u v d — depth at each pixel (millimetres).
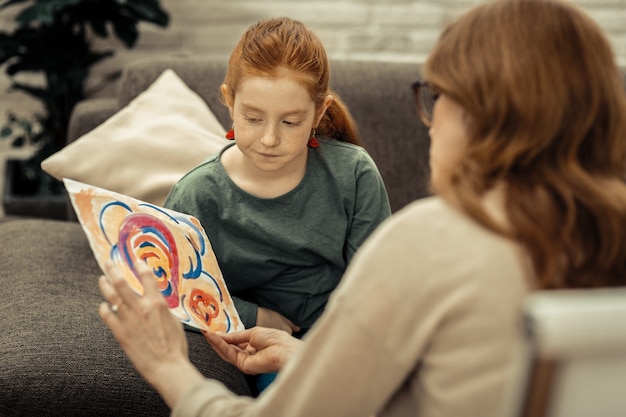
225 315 1271
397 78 1944
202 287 1256
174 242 1248
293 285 1469
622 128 775
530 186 749
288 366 832
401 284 742
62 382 1240
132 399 1250
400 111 1908
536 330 507
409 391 807
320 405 777
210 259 1321
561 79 748
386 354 748
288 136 1295
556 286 723
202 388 894
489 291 717
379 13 2896
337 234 1436
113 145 1683
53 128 2734
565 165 753
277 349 1180
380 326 748
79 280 1531
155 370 918
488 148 759
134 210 1223
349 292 767
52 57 2602
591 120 756
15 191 2793
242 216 1410
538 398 528
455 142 812
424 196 1882
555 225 729
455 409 733
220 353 1229
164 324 923
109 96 2908
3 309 1418
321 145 1463
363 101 1896
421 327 738
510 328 712
